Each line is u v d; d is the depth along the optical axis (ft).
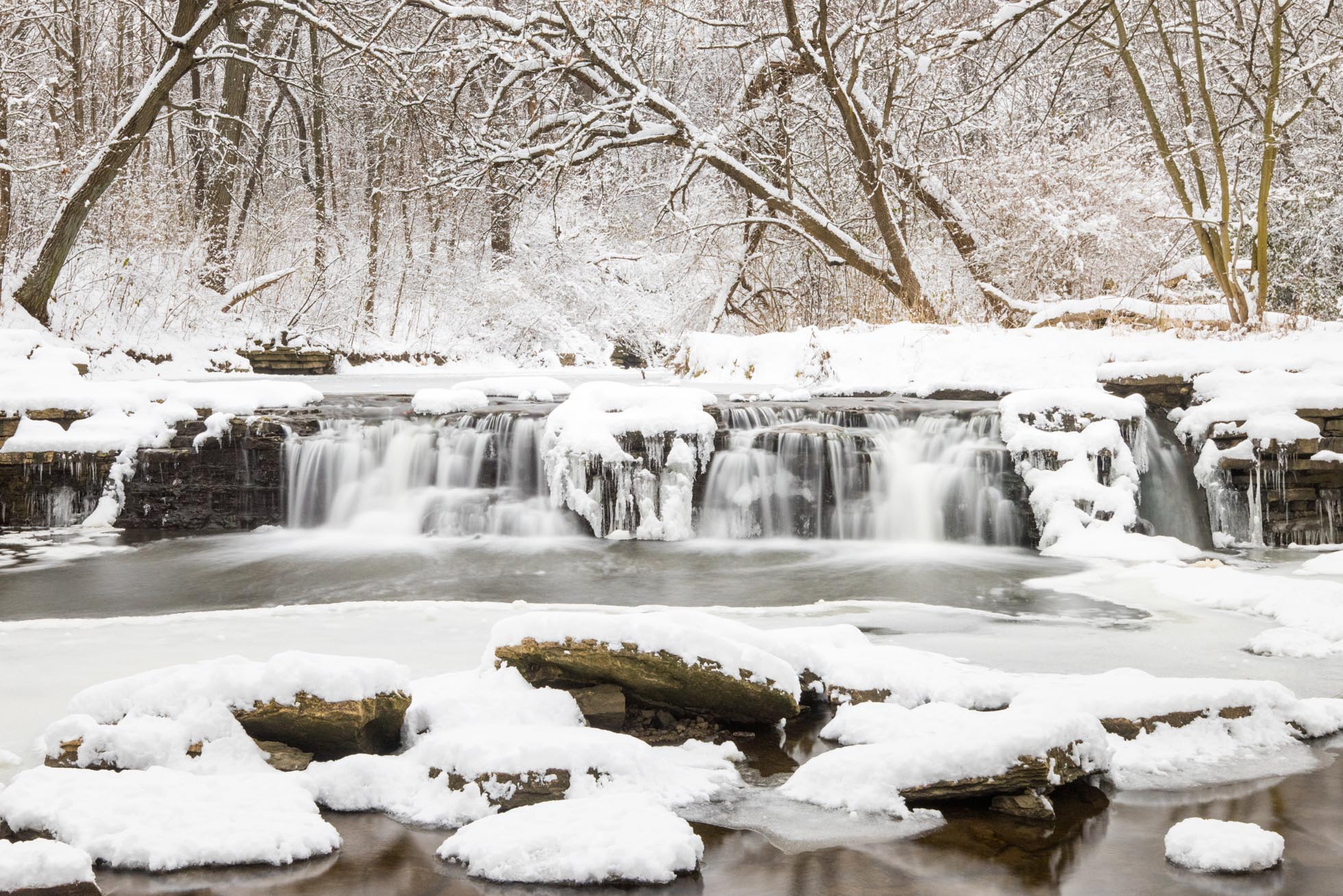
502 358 94.27
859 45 64.44
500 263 103.40
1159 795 14.12
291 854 12.21
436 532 39.06
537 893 11.56
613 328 103.60
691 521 38.11
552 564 33.27
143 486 40.83
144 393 42.52
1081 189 62.54
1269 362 39.06
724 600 28.14
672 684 16.52
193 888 11.52
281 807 13.03
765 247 78.69
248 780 13.62
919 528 37.65
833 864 12.22
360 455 40.70
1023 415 38.47
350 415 42.45
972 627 23.95
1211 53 61.93
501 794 13.57
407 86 69.41
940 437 38.96
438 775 14.02
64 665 20.11
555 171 73.87
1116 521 35.32
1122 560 33.09
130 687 15.08
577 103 80.23
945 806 13.87
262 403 43.01
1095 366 43.04
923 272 68.33
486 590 29.66
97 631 23.36
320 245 86.99
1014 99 73.87
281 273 76.33
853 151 69.00
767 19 71.31
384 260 91.50
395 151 100.12
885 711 16.25
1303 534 36.32
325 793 13.83
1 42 65.77
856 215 73.31
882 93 76.02
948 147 75.05
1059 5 68.80
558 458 38.27
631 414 38.73
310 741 14.90
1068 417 38.06
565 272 102.37
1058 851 12.53
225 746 14.51
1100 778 14.66
